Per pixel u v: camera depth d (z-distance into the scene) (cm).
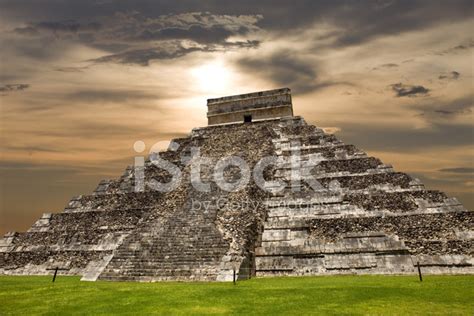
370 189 3072
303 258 2558
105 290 1836
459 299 1504
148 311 1403
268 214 2952
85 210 3531
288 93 4316
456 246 2459
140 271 2317
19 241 3378
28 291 1869
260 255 2592
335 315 1281
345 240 2616
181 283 2078
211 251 2377
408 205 2814
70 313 1425
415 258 2455
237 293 1688
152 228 2680
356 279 2128
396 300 1496
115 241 2995
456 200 2783
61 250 3112
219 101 4506
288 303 1473
